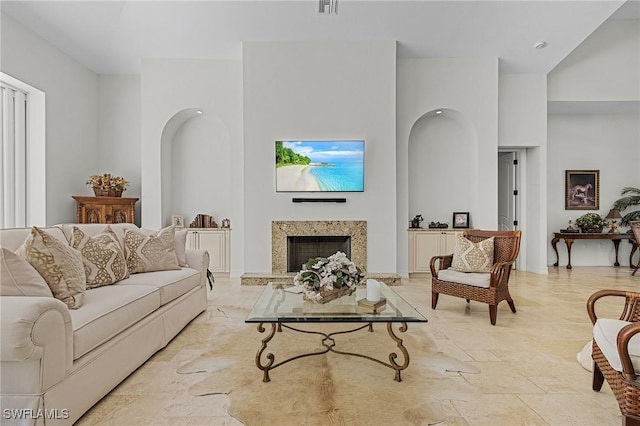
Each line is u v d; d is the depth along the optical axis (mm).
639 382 1538
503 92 5926
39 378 1511
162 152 5613
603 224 6570
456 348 2723
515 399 1970
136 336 2322
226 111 5574
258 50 5191
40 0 3939
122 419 1769
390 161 5238
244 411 1836
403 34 5059
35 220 4680
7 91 4320
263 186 5250
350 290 2791
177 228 5723
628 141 6914
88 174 5641
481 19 4801
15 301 1534
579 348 2729
